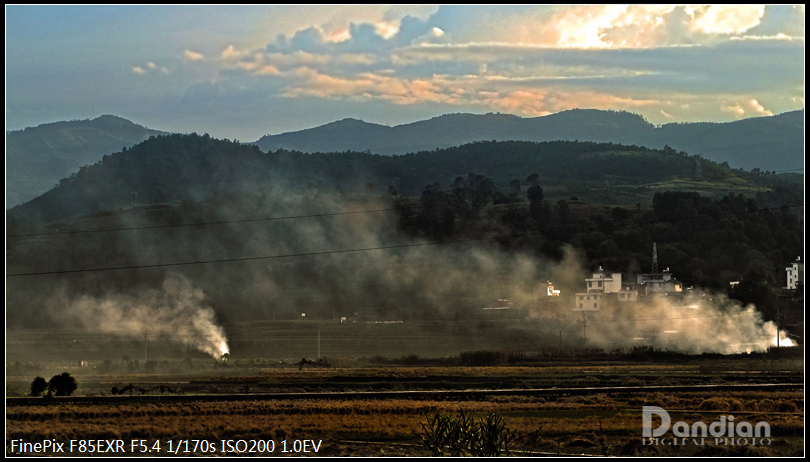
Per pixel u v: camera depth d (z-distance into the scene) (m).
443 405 71.00
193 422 62.66
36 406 70.94
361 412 67.50
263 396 76.62
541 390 80.75
